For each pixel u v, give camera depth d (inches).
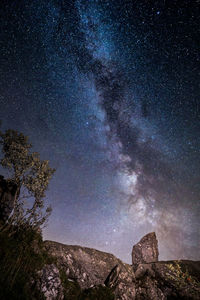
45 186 524.4
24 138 562.9
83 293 464.8
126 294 499.8
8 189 532.7
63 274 466.3
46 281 407.5
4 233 441.7
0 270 362.0
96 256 559.8
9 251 404.8
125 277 535.8
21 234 461.1
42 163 544.4
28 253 430.6
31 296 364.8
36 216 501.7
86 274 504.4
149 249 647.8
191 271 569.6
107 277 530.3
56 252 497.7
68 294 430.3
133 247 666.8
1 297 322.3
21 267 398.3
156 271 557.0
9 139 547.5
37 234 489.4
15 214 486.9
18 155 523.8
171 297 506.6
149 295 511.2
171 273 548.1
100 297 463.2
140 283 541.0
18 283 365.4
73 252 528.4
